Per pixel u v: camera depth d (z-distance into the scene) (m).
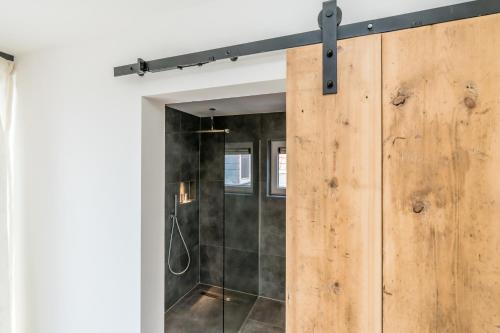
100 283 1.27
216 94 1.14
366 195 0.70
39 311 1.43
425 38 0.65
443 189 0.64
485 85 0.60
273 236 2.60
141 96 1.17
